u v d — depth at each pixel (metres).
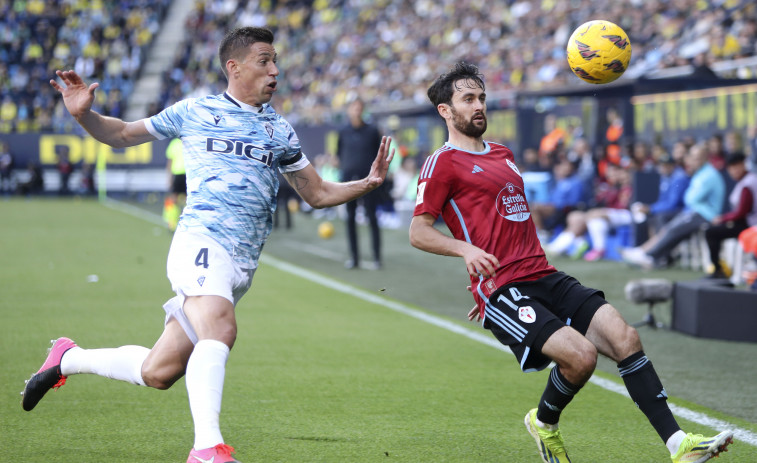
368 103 117.94
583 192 57.22
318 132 103.62
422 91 111.12
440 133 83.00
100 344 27.11
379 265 49.03
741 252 41.12
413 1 146.12
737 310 28.64
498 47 118.50
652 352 27.22
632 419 19.70
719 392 22.23
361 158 46.19
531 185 64.75
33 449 16.84
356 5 154.62
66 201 110.31
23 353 25.53
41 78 138.50
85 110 15.41
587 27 17.38
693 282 30.67
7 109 132.50
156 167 118.69
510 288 15.67
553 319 15.09
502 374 24.06
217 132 15.44
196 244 15.09
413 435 18.25
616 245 52.81
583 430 18.83
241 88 15.56
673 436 14.80
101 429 18.27
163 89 141.12
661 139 61.28
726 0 88.12
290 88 141.88
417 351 27.05
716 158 49.88
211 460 13.82
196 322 14.77
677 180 48.97
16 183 115.81
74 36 149.50
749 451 17.27
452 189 16.12
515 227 16.02
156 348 15.54
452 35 130.00
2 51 143.00
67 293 37.66
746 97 53.41
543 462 16.59
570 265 49.97
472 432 18.53
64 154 116.81
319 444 17.52
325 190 16.89
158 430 18.25
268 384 22.56
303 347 27.44
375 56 137.75
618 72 17.31
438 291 40.66
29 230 68.94
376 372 24.09
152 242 61.53
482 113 16.28
